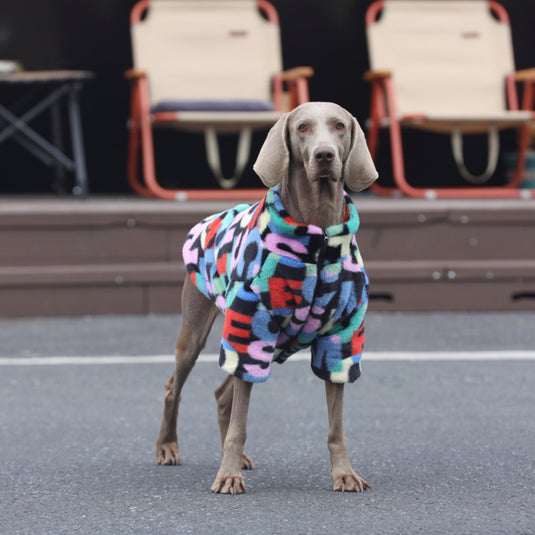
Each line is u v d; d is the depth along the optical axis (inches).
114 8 405.7
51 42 405.4
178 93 341.7
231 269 135.9
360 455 154.9
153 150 417.7
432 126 338.6
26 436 166.9
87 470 147.9
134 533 118.6
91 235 280.5
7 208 285.9
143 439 165.9
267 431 170.1
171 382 153.3
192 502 130.9
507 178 382.6
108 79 409.7
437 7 358.6
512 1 410.0
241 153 325.7
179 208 287.1
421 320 271.1
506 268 283.9
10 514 126.8
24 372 214.2
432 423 173.8
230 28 350.3
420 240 287.1
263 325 132.1
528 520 123.0
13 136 332.8
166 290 278.7
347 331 136.4
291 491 136.2
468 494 134.3
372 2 413.4
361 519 123.0
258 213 134.6
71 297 275.6
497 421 174.9
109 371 215.5
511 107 352.2
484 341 244.8
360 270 134.7
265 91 349.1
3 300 273.3
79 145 319.9
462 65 355.6
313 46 416.2
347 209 135.2
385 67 349.7
